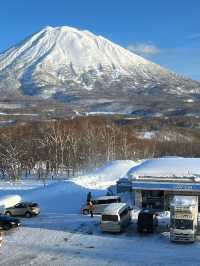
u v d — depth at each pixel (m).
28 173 105.19
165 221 42.81
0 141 106.12
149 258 31.47
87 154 103.56
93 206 46.78
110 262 30.78
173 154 126.94
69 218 45.16
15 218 41.91
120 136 118.81
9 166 95.00
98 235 38.16
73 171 98.75
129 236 37.75
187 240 35.16
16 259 31.95
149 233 38.34
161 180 47.91
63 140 105.00
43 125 122.19
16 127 121.69
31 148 104.31
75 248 34.41
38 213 47.12
